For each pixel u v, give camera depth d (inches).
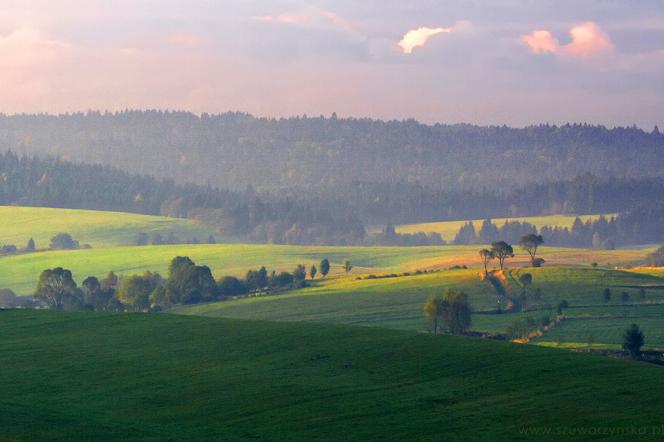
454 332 5506.9
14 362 2721.5
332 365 2608.3
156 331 3159.5
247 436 1975.9
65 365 2672.2
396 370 2524.6
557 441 1843.0
